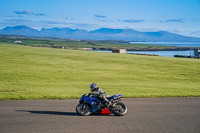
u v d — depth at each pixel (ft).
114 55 225.56
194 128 29.55
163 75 110.73
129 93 58.34
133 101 47.96
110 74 107.76
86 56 200.54
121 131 27.61
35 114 34.78
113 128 28.71
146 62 167.84
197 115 36.52
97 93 35.40
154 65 151.33
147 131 27.89
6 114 34.24
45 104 42.91
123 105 35.88
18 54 193.16
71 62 155.53
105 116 34.99
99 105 35.17
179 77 106.11
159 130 28.40
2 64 130.82
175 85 80.48
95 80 89.76
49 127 28.37
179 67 143.54
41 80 86.22
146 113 37.11
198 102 48.29
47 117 33.24
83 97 35.86
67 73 105.91
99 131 27.35
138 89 66.39
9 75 93.86
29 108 39.01
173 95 56.44
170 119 33.65
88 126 29.27
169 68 138.51
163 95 55.98
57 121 31.24
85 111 35.35
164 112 38.04
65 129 27.73
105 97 35.29
